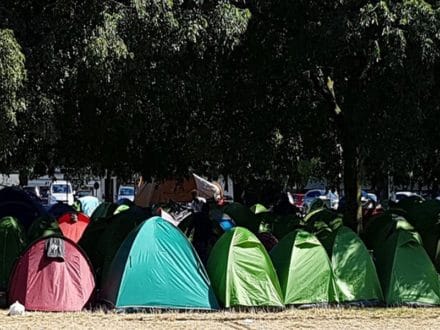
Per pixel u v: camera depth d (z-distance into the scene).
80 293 18.39
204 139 24.42
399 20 17.62
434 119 20.30
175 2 18.92
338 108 23.66
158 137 24.95
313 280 18.61
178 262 18.28
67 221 26.36
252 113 23.50
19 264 18.53
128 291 17.88
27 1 20.50
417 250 19.53
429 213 25.36
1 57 16.78
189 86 20.61
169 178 27.09
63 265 18.47
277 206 31.70
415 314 17.64
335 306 18.55
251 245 18.66
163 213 24.28
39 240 18.64
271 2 20.61
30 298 18.08
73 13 18.62
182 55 20.00
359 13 18.06
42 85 18.53
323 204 38.09
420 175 28.92
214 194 41.75
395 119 18.94
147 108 21.06
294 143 26.84
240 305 17.95
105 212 32.09
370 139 19.45
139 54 18.86
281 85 23.02
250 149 23.77
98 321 16.44
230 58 21.95
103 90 19.81
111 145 24.81
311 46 19.09
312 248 18.92
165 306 17.91
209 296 18.16
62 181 62.47
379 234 22.31
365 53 18.61
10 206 30.50
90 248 23.28
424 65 18.39
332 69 20.86
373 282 19.11
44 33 19.45
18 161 25.48
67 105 21.09
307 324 16.19
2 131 17.94
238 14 19.02
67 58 18.61
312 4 19.86
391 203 34.50
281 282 18.62
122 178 28.50
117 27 18.12
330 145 27.09
